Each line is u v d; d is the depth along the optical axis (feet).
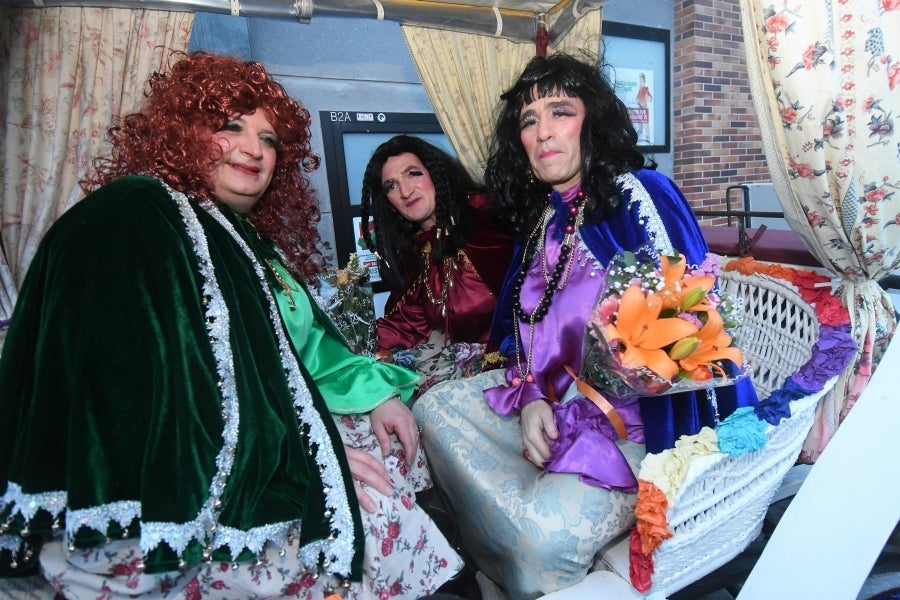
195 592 2.94
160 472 2.55
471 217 6.46
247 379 2.92
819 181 4.04
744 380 3.91
